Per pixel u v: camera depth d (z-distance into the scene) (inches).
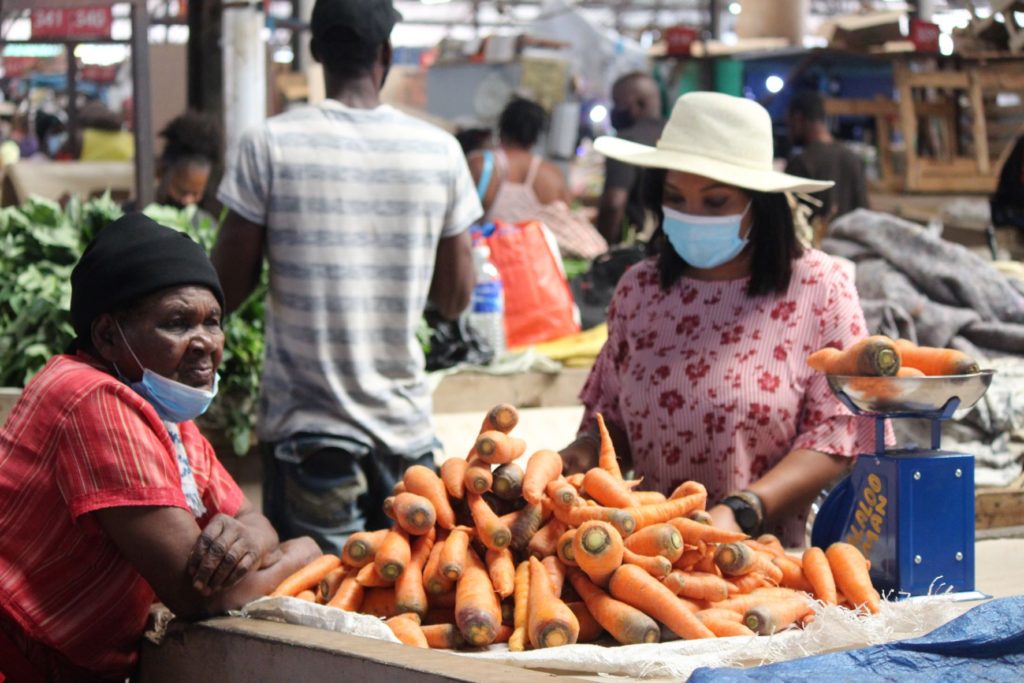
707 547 93.8
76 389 92.0
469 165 279.0
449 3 747.4
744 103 120.3
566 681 71.9
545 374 202.1
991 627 73.9
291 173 140.3
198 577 90.4
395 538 92.7
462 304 155.7
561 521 92.9
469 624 85.0
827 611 85.2
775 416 118.2
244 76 225.1
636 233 313.6
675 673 79.1
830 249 201.2
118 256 93.8
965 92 323.9
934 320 187.5
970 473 101.5
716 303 122.2
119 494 89.9
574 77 461.4
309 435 140.9
